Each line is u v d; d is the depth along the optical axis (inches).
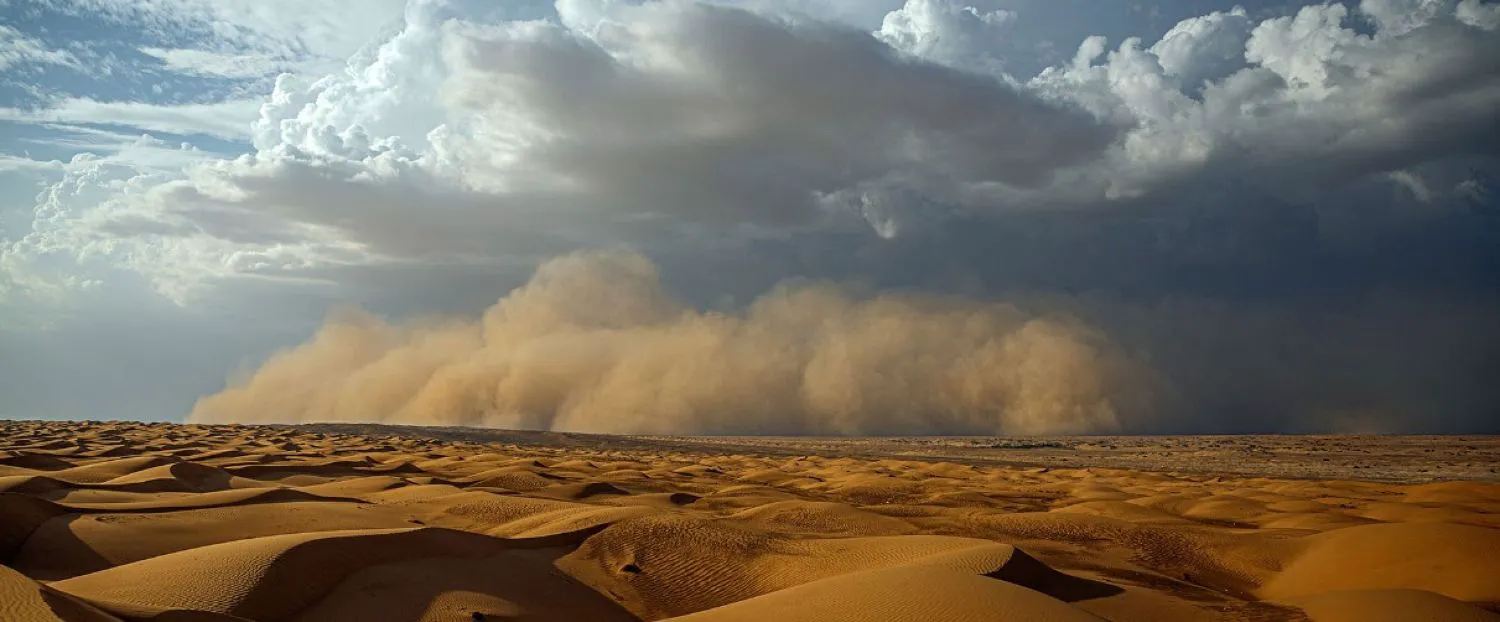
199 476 1475.1
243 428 4261.8
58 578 764.0
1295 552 1146.7
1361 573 984.9
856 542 1016.2
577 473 2118.6
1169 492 2196.1
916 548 952.9
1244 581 1098.7
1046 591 839.1
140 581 647.1
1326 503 1831.9
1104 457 4399.6
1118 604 820.0
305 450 2726.4
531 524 1127.6
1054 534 1301.7
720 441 5620.1
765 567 946.1
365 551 783.7
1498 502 1807.3
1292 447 5187.0
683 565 946.7
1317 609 753.6
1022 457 4394.7
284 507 1103.0
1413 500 1941.4
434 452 2945.4
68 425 4109.3
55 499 1106.7
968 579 682.8
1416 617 668.1
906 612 610.2
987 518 1422.2
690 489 2047.2
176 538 906.1
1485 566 892.0
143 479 1352.1
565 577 886.4
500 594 773.9
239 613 604.4
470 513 1242.0
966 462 3873.0
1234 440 6141.7
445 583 770.2
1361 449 4940.9
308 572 701.3
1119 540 1269.7
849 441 6048.2
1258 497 1991.9
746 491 1863.9
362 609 683.4
